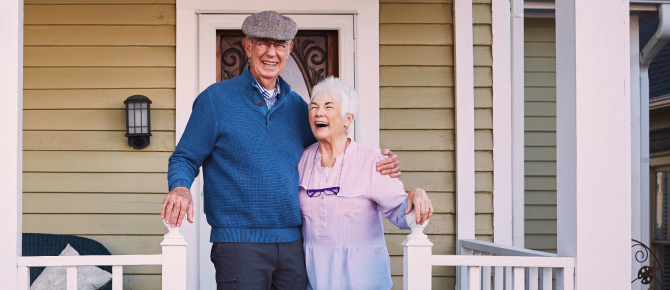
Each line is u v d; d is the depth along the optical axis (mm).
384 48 3717
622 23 2371
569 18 2396
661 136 7555
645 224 5781
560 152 2453
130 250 3580
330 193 2201
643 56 5598
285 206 2146
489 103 3750
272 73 2225
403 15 3734
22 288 2158
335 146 2270
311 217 2217
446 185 3703
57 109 3596
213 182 2162
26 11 3600
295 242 2229
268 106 2277
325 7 3680
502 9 3773
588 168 2342
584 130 2346
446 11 3752
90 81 3602
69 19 3613
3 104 2168
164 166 3609
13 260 2143
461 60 3699
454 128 3717
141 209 3594
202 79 3621
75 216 3574
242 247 2109
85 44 3613
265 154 2146
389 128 3686
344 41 3686
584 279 2320
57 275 3281
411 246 2186
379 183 2211
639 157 5605
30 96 3586
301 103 2408
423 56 3725
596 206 2338
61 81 3598
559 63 2469
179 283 2092
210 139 2143
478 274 2320
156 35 3633
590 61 2359
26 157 3572
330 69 3746
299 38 3746
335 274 2176
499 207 3725
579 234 2328
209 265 3600
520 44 4328
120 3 3635
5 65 2172
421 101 3707
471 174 3662
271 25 2166
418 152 3701
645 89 5680
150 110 3600
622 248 2336
